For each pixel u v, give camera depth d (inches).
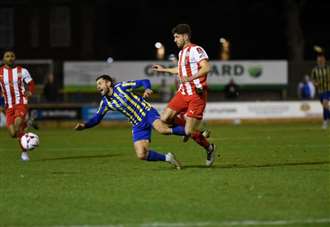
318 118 3211.1
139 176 1232.2
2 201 1004.6
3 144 2087.8
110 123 3107.8
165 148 1828.2
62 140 2215.8
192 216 882.8
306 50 4911.4
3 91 1541.6
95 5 4662.9
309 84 3312.0
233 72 3592.5
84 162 1501.0
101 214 903.1
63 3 4616.1
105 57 4704.7
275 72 3570.4
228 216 880.9
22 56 4655.5
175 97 1293.1
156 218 873.5
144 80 1245.7
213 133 2439.7
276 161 1455.5
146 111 1248.8
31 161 1539.1
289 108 3198.8
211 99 3614.7
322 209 916.6
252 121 3179.1
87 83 3531.0
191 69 1278.3
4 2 4640.8
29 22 4648.1
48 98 3284.9
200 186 1103.6
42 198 1022.4
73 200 1002.1
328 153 1621.6
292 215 881.5
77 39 4630.9
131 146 1935.3
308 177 1194.0
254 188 1079.6
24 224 858.1
